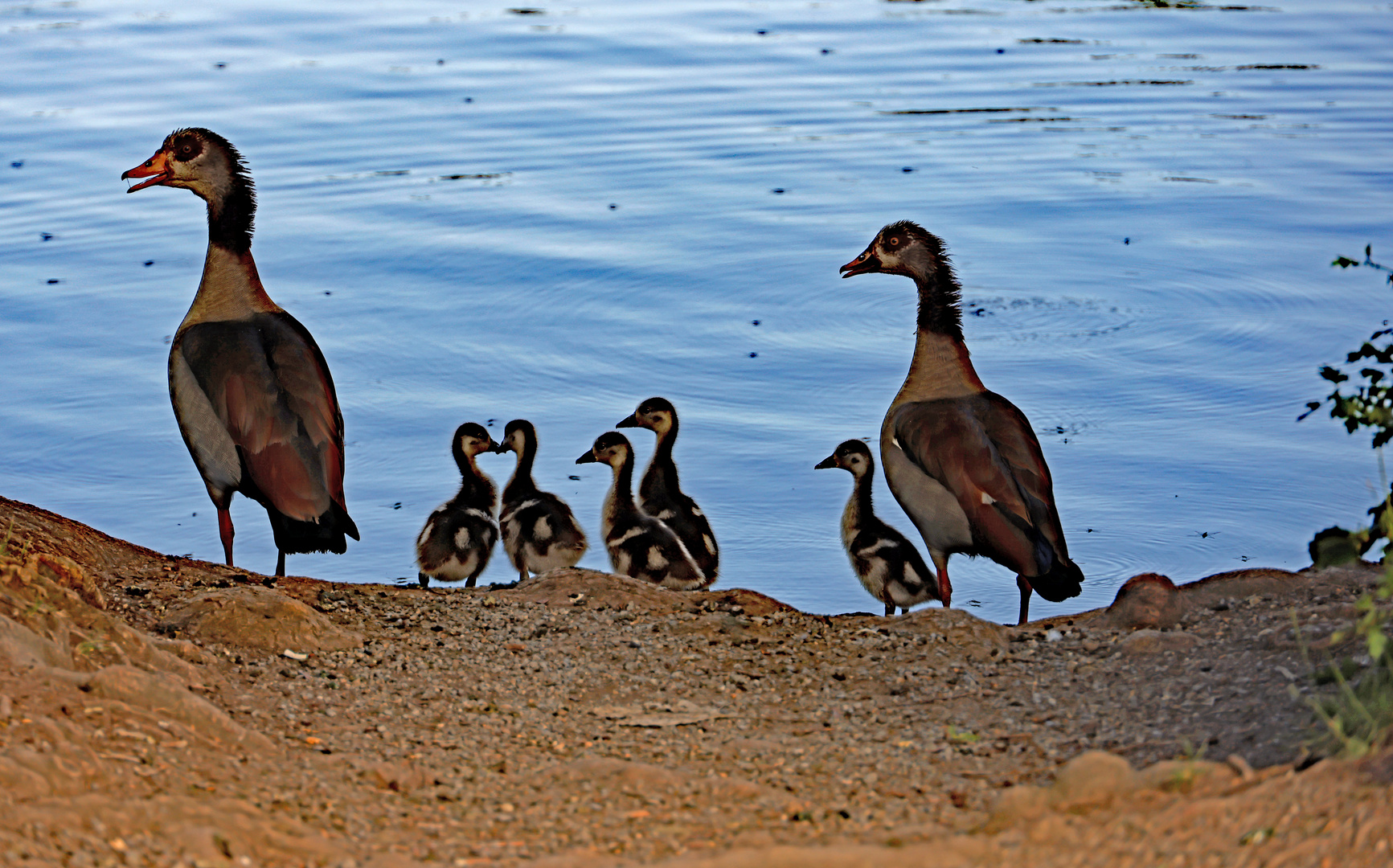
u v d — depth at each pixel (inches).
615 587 449.4
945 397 516.4
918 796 292.8
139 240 975.0
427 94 1326.3
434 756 318.3
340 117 1247.5
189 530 633.6
